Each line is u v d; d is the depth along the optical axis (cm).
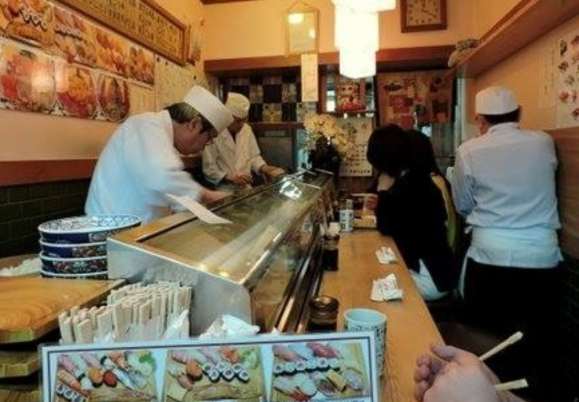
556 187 248
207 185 367
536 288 243
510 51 304
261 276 93
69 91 224
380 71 438
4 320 74
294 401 61
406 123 438
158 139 198
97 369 61
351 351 62
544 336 249
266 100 457
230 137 377
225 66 429
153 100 320
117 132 206
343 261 193
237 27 428
